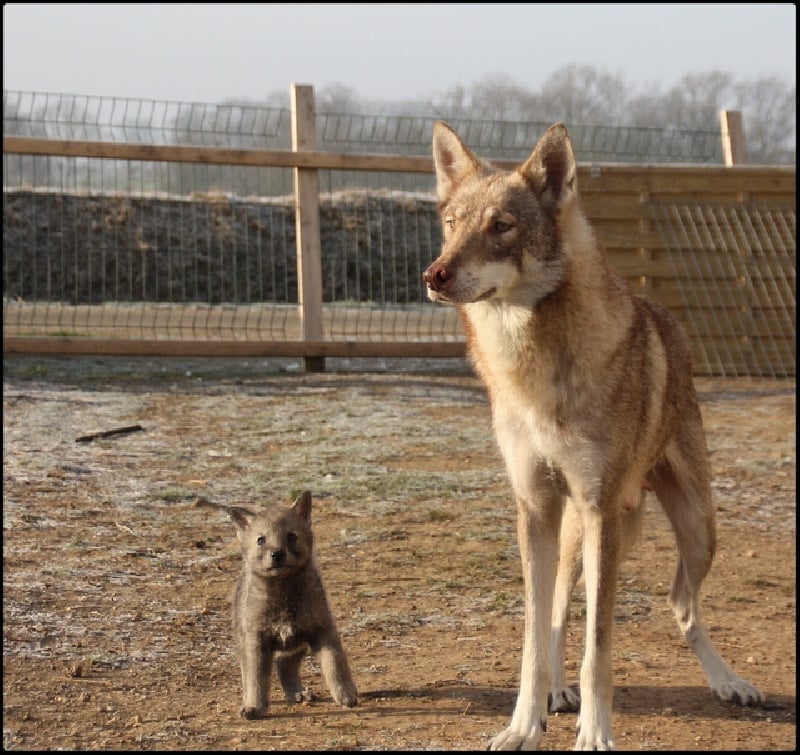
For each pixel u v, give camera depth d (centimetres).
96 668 593
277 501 941
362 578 778
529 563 538
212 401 1310
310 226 1507
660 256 1598
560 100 4112
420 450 1118
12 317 1570
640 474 565
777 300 1616
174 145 1469
